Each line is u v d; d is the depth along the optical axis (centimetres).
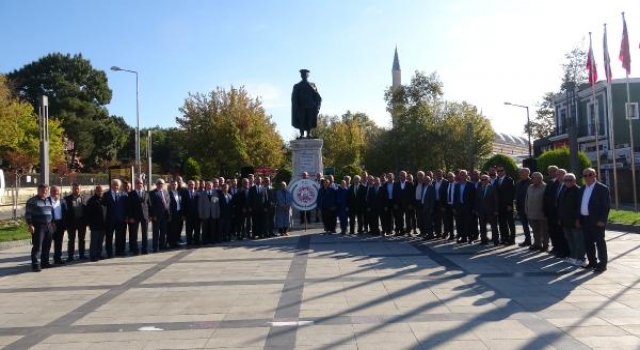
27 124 4569
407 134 4250
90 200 1301
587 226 974
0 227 2059
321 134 7406
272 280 936
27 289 940
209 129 4416
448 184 1473
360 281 902
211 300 793
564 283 855
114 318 705
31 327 674
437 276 934
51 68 6631
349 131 6781
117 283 963
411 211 1595
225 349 558
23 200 3928
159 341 594
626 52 2362
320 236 1633
